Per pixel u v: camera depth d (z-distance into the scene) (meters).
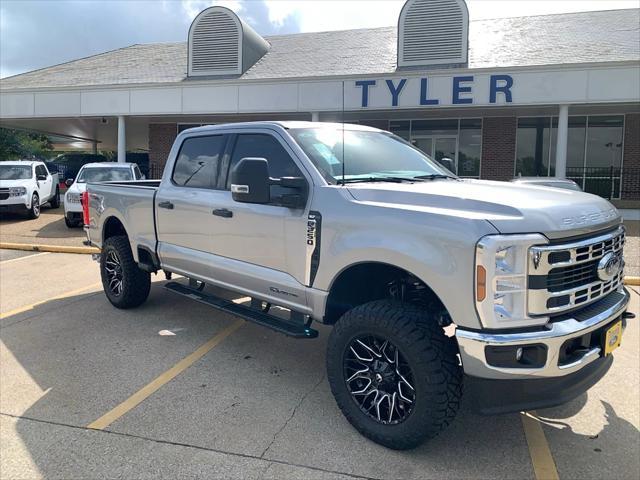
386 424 3.28
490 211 3.01
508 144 18.50
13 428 3.54
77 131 26.72
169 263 5.33
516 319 2.83
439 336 3.10
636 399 4.00
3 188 15.07
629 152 17.77
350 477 3.02
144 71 21.14
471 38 19.53
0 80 22.22
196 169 5.00
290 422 3.62
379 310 3.25
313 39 22.78
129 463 3.14
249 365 4.61
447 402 3.05
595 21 19.94
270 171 4.18
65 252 10.80
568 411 3.81
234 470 3.07
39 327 5.62
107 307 6.37
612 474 3.05
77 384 4.21
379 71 17.36
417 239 3.09
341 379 3.47
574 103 14.44
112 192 6.15
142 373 4.43
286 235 3.91
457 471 3.08
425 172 4.34
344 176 3.88
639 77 13.91
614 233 3.36
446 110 16.97
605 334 3.15
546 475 3.04
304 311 3.88
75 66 23.19
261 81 16.70
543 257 2.84
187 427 3.55
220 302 4.76
